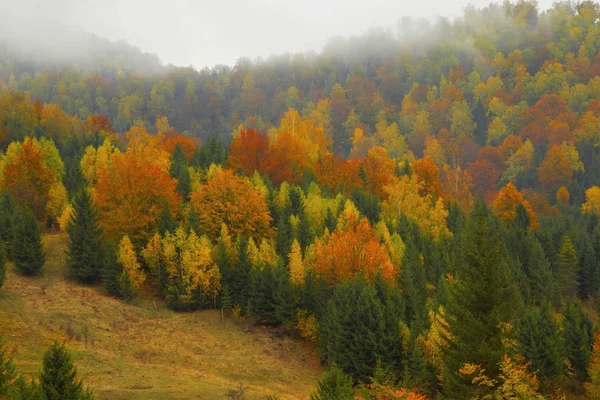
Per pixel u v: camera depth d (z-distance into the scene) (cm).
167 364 4197
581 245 7838
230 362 4528
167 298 5469
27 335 3931
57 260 6019
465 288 2877
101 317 4816
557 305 6725
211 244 5816
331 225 6562
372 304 4609
